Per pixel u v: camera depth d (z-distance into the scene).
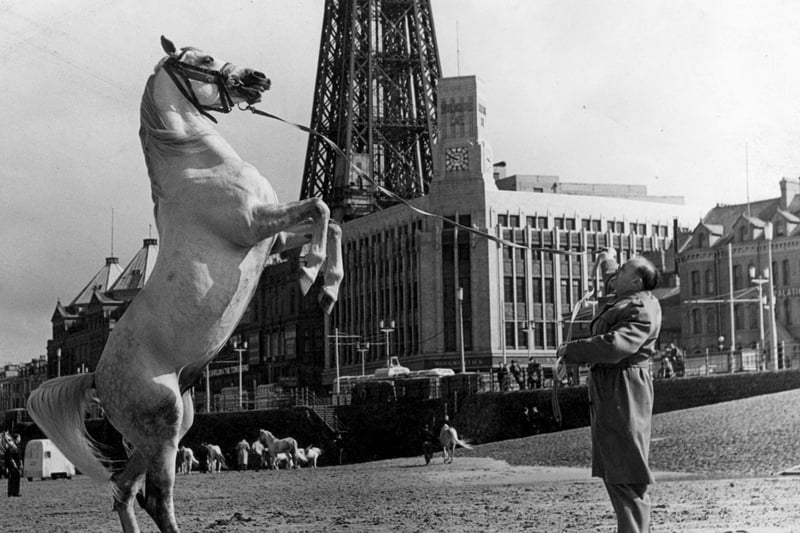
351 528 20.17
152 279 12.54
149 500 12.48
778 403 47.59
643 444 10.38
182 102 13.02
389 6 154.75
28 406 13.10
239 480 50.75
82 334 126.50
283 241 13.21
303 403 105.25
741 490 24.19
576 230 115.19
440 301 113.12
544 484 31.67
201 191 12.38
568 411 63.34
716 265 94.25
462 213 112.81
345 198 143.75
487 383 78.38
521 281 112.94
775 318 88.62
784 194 93.06
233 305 12.49
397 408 83.19
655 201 127.00
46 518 28.12
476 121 113.62
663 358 67.50
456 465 50.56
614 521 18.91
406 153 152.38
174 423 12.44
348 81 150.12
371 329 128.62
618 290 10.90
